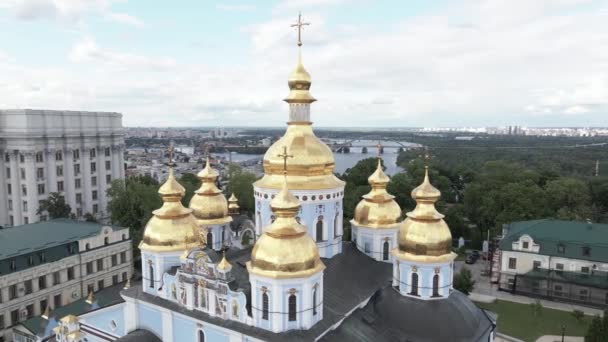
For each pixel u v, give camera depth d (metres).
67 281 77.69
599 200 144.62
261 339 37.06
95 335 52.12
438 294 46.53
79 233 82.75
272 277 36.75
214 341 40.41
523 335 68.00
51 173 121.44
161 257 45.56
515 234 88.56
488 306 79.38
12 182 118.69
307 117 51.03
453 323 43.94
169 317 43.25
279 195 39.00
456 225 119.31
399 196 136.12
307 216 49.34
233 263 46.72
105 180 137.25
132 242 94.62
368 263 54.31
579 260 81.81
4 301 68.06
